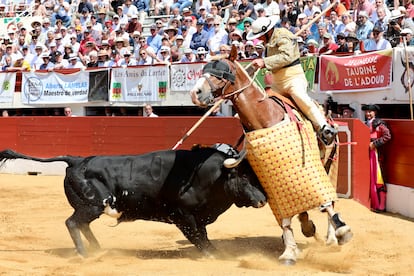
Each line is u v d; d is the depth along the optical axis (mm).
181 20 28047
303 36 23172
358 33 22312
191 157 10727
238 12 25922
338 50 21141
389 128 16469
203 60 23562
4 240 12602
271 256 11195
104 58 26984
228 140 20906
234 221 14805
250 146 10188
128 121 23453
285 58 10492
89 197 10781
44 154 25375
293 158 10094
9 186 21562
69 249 11727
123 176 10812
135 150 23297
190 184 10633
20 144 25859
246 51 22453
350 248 11711
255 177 10523
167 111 26266
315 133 10734
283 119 10258
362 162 16859
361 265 10461
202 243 10914
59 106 27547
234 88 10086
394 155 16250
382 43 20578
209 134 21359
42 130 25422
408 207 15461
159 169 10766
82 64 28594
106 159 10992
